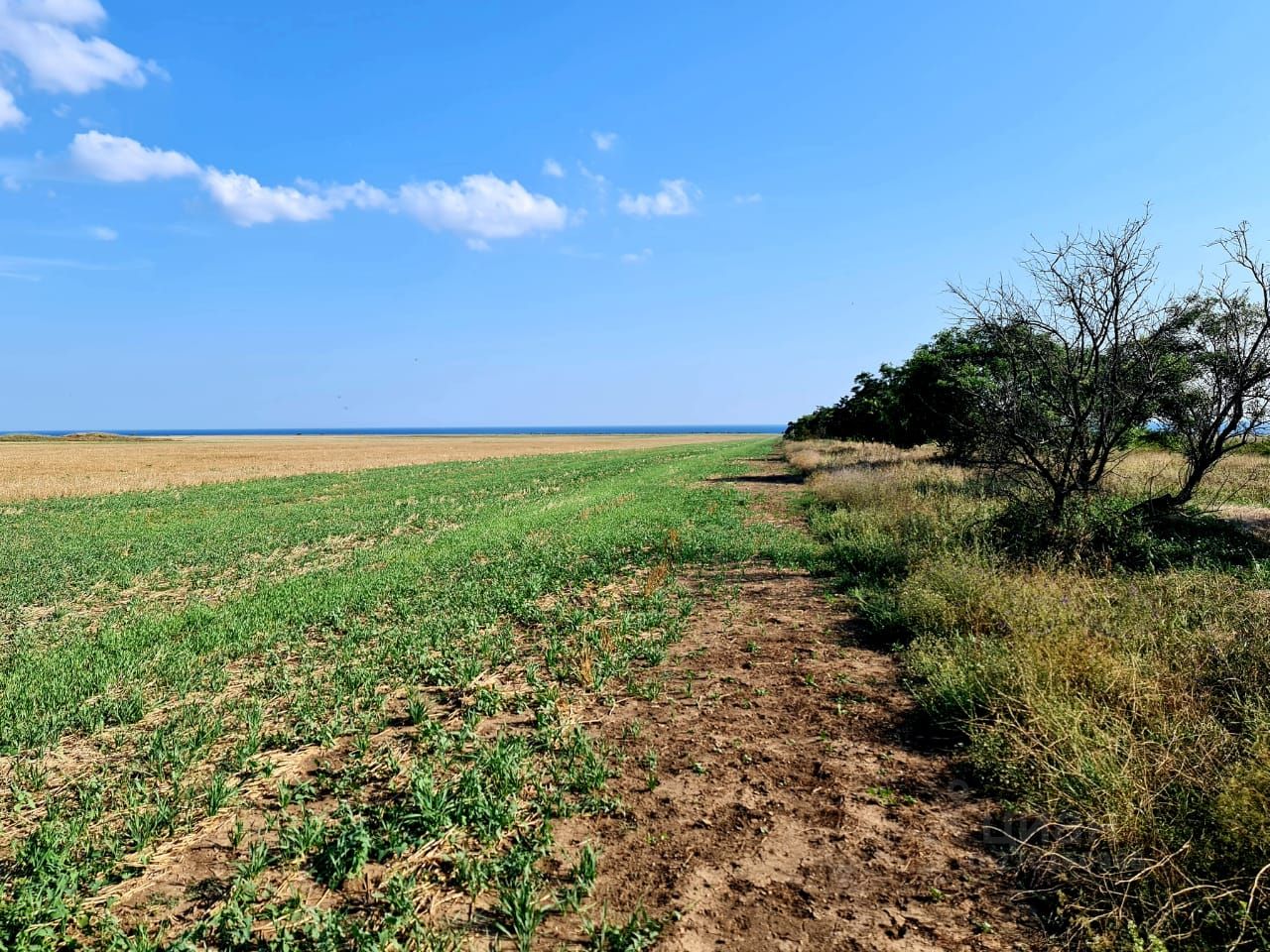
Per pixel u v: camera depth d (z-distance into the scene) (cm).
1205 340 992
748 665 662
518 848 375
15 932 329
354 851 371
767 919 319
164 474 4184
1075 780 382
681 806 420
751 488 2420
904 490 1521
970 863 354
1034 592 691
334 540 1692
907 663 629
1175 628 561
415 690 622
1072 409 1020
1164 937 286
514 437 15738
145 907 348
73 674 708
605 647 715
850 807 411
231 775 487
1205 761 374
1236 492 1262
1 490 3131
